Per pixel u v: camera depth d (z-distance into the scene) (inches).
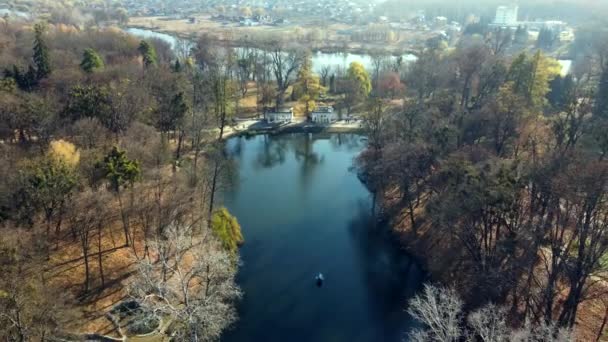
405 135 4694.9
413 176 4133.9
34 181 3088.1
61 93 5713.6
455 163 3548.2
